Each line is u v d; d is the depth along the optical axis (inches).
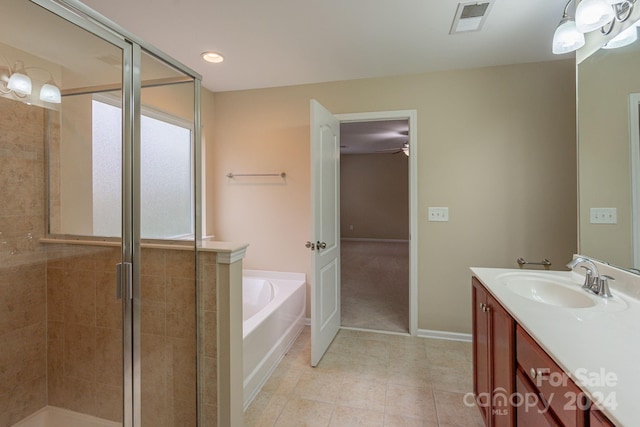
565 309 46.3
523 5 68.7
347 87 112.1
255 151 122.3
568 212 96.7
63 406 66.8
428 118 105.6
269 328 86.4
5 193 61.2
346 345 103.0
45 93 64.6
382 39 83.5
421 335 108.8
